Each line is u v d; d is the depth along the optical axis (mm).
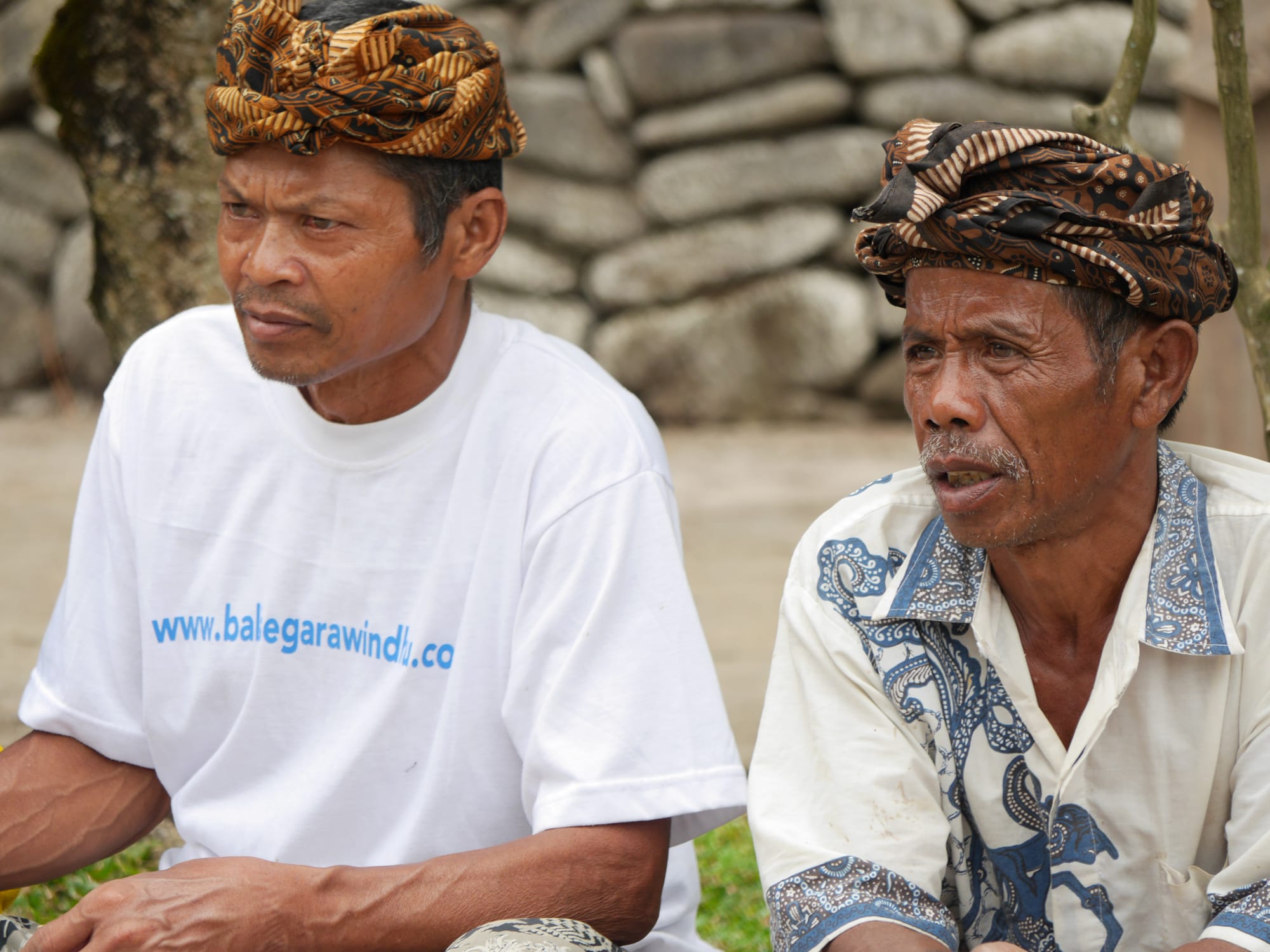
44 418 12703
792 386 12734
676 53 12508
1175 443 2580
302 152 2512
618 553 2691
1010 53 12070
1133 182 2221
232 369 2902
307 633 2791
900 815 2438
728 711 5895
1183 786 2367
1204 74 5574
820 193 12531
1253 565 2340
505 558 2746
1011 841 2482
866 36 12281
